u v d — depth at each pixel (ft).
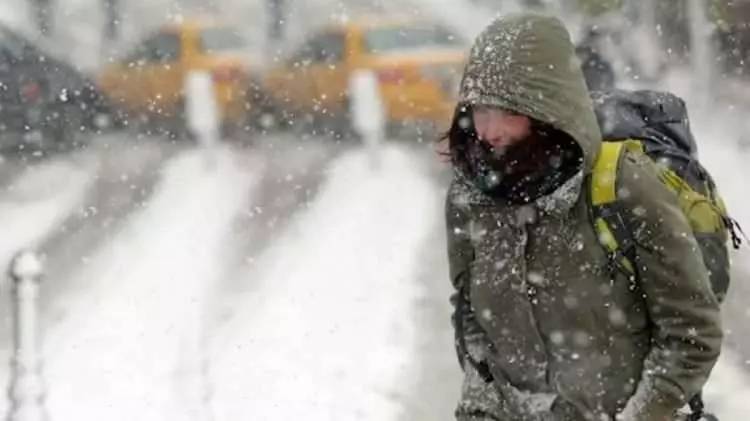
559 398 18.88
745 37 130.11
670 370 18.25
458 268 20.08
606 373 18.53
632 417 18.43
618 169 18.03
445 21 125.08
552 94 17.29
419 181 93.50
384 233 73.67
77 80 116.88
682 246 17.93
